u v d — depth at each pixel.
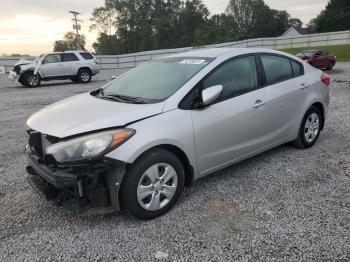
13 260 3.20
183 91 4.08
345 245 3.28
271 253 3.21
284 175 4.85
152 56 46.44
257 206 4.03
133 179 3.59
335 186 4.49
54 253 3.29
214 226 3.66
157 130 3.71
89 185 3.49
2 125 8.74
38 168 3.82
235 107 4.45
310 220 3.71
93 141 3.45
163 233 3.56
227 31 105.12
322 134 6.73
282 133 5.27
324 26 86.88
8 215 3.98
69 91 16.56
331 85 15.02
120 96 4.41
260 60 5.00
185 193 4.39
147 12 100.75
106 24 96.69
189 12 101.19
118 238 3.49
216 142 4.28
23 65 19.92
